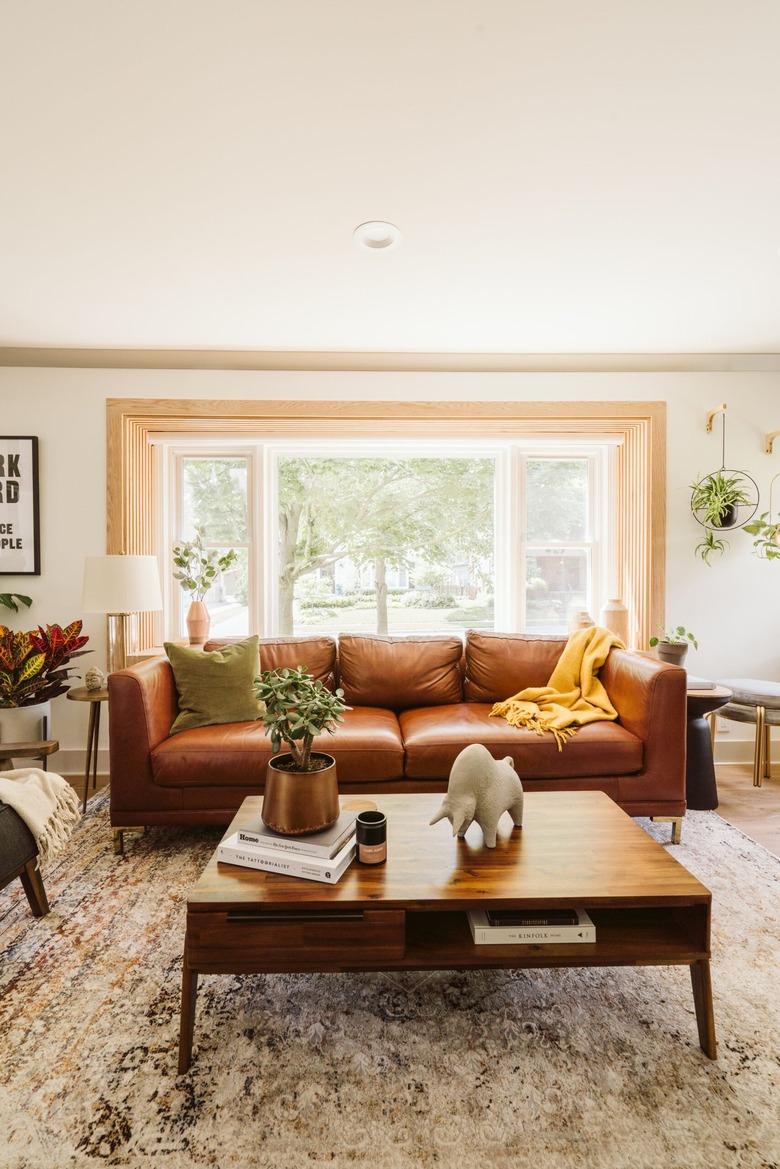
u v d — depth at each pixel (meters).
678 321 2.89
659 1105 1.20
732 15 1.26
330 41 1.31
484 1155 1.10
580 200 1.90
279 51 1.33
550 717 2.57
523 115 1.53
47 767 3.23
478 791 1.58
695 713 2.74
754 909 1.91
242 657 2.72
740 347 3.26
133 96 1.45
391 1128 1.16
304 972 1.32
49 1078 1.27
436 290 2.54
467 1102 1.21
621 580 3.65
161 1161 1.10
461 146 1.64
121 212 1.95
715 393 3.38
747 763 3.38
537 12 1.25
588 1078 1.27
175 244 2.15
